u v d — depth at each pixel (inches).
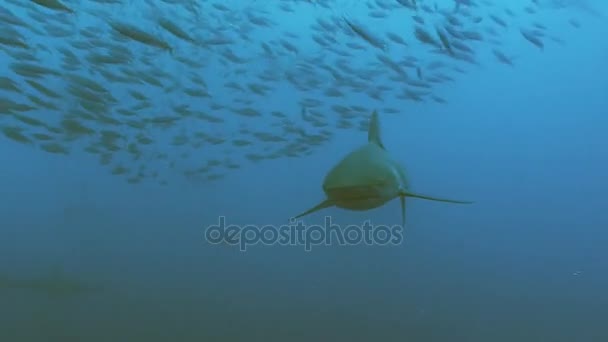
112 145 425.1
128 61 354.6
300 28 636.7
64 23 350.9
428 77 448.1
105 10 362.6
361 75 456.4
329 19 422.0
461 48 344.8
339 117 454.3
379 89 460.1
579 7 901.8
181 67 411.5
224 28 420.8
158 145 510.9
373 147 103.8
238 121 691.4
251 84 445.7
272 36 604.7
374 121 120.6
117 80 373.4
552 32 1210.6
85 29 353.7
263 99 754.2
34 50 338.6
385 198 94.9
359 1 570.3
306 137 477.1
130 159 487.8
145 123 415.5
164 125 474.9
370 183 90.4
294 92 739.4
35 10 341.1
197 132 470.3
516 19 1002.7
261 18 432.5
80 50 363.9
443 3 455.2
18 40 259.6
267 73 460.8
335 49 442.3
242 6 435.8
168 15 397.4
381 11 414.9
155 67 399.2
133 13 380.8
